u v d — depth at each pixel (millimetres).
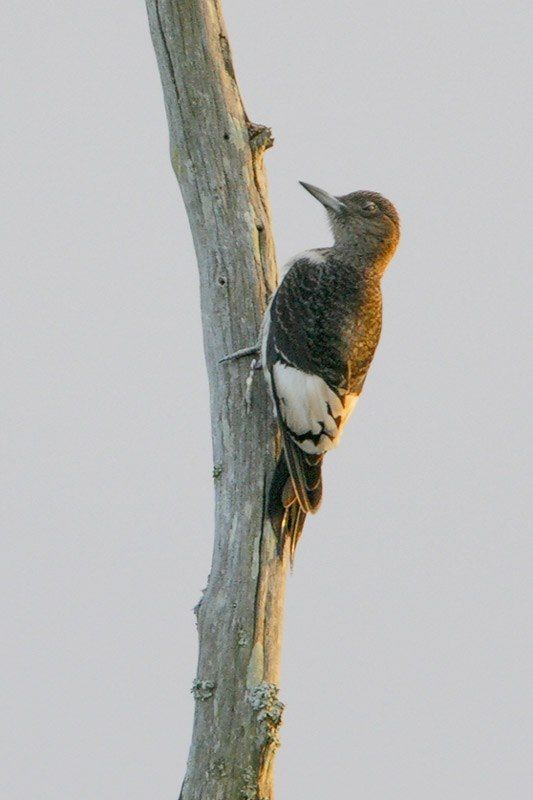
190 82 12570
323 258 12945
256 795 11422
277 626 11789
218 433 12273
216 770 11422
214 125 12555
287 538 12047
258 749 11414
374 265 13062
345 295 12625
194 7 12562
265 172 12812
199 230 12602
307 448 11945
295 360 12109
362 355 12492
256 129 12688
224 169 12562
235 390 12273
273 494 11992
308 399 12047
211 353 12461
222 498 12102
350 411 12438
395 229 13258
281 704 11516
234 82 12734
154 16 12633
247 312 12430
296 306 12336
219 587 11820
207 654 11680
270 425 12172
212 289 12484
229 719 11484
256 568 11797
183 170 12625
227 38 12789
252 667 11594
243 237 12516
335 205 13281
